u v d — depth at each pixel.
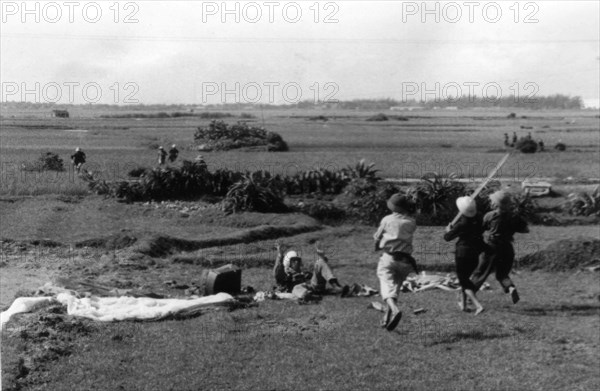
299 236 18.72
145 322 10.36
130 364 8.68
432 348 9.63
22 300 10.60
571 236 17.88
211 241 17.42
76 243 16.56
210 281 12.25
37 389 7.82
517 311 11.62
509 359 9.30
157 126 46.03
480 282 10.98
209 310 10.98
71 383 8.01
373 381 8.41
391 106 85.56
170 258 15.95
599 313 11.47
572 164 32.03
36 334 9.23
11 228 18.03
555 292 13.12
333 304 11.71
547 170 29.88
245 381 8.29
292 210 21.47
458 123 62.62
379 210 21.06
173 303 10.99
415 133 51.31
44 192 23.09
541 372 8.81
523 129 54.97
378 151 38.22
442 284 13.61
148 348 9.21
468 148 40.53
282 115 67.31
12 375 7.93
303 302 11.81
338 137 46.81
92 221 19.33
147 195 23.06
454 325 10.52
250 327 10.30
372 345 9.62
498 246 10.81
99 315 10.45
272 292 12.36
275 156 34.62
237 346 9.40
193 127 46.41
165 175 23.48
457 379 8.58
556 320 11.13
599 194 22.16
